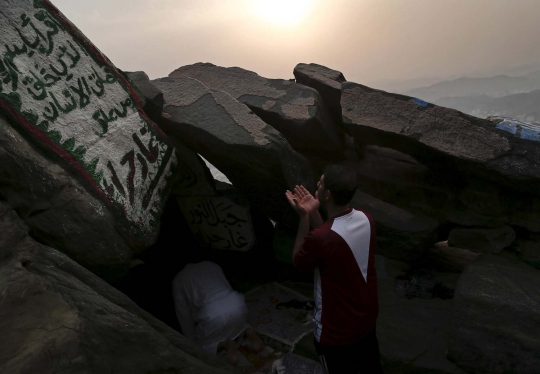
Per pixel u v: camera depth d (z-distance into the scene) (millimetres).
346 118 3584
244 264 3982
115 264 2334
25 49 2172
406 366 2611
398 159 3994
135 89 2896
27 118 2059
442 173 3490
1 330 1391
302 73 3994
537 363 2293
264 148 2924
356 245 1851
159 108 3221
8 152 1934
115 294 1854
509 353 2365
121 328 1630
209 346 2887
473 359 2430
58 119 2217
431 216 3555
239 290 3664
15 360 1319
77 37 2537
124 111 2717
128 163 2611
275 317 3258
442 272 3553
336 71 3998
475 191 3285
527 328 2408
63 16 2490
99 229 2250
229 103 3287
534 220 3100
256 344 2941
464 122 3199
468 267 2941
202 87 3475
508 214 3188
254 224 3830
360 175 3881
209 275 3092
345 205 1921
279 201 3365
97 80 2580
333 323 1875
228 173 3432
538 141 2990
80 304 1593
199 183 3650
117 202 2424
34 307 1493
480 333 2463
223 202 3723
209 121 3182
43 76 2225
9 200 1927
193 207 3930
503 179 3039
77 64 2469
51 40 2346
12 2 2176
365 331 1898
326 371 1983
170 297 3744
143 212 2643
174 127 3273
